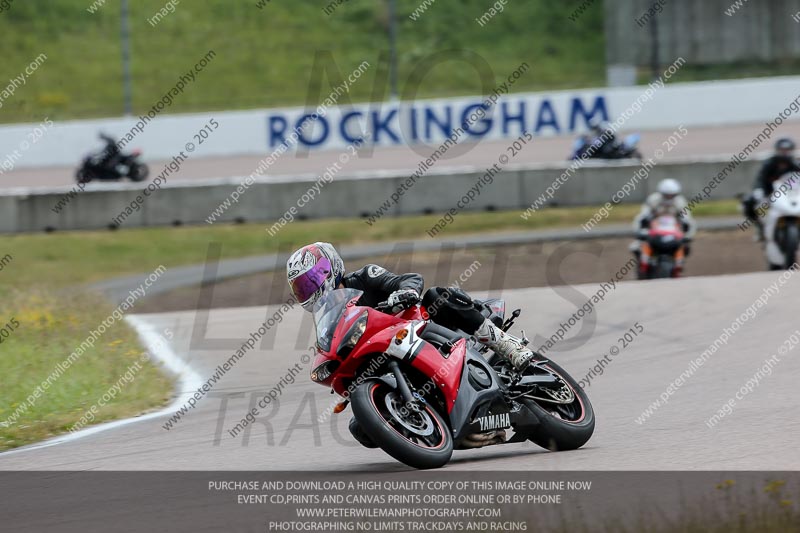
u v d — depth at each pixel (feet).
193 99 394.73
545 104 333.01
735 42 364.79
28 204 262.47
